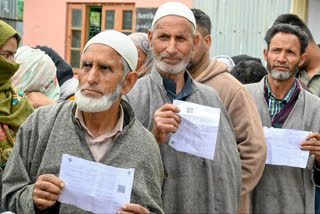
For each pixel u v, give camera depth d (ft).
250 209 11.10
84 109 6.79
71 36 28.94
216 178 8.80
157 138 8.13
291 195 10.93
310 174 11.05
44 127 7.05
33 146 7.02
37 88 11.74
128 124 7.17
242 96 10.01
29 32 29.53
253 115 10.00
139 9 27.12
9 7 22.84
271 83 11.40
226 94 10.03
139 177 6.97
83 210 6.79
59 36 28.99
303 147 10.66
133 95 8.69
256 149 9.75
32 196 6.50
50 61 12.13
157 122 7.99
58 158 6.79
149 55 12.00
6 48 9.20
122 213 6.48
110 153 6.92
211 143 8.28
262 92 11.48
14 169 6.91
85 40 28.66
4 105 9.10
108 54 6.86
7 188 6.93
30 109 9.69
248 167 9.68
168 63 8.54
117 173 6.57
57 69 14.10
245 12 25.84
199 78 10.17
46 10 29.09
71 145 6.86
